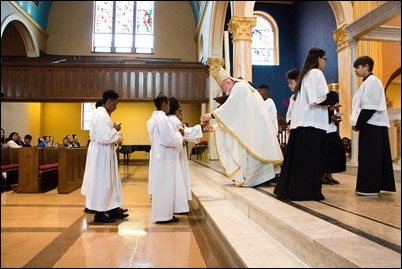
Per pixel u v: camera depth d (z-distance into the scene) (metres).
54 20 17.47
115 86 12.73
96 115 4.17
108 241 3.35
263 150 4.54
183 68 12.88
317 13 12.94
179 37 18.08
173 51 17.97
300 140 3.48
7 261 2.77
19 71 12.53
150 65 12.82
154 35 17.97
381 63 4.77
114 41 17.83
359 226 2.50
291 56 15.29
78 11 17.70
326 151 3.53
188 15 18.22
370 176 3.64
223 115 4.56
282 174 3.64
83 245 3.21
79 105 16.86
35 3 15.56
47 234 3.63
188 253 2.95
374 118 3.64
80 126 16.80
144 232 3.69
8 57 13.34
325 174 4.79
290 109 3.82
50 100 12.52
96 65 12.71
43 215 4.65
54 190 7.34
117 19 17.95
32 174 6.91
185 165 4.68
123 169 13.08
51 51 17.34
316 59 3.55
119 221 4.27
